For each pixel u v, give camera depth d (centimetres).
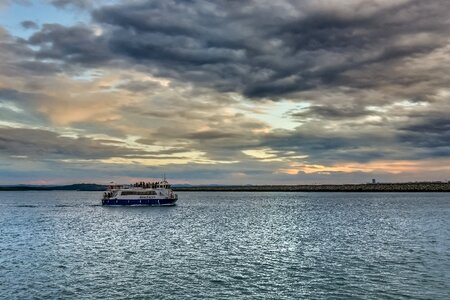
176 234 8519
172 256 5841
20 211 16312
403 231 8781
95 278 4522
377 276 4569
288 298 3809
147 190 17188
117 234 8519
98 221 11631
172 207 18338
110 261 5456
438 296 3825
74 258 5672
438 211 15238
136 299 3791
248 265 5197
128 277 4566
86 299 3784
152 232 8894
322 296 3862
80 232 8881
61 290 4053
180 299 3791
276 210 16712
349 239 7575
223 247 6681
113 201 16912
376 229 9231
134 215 13900
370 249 6375
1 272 4788
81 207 19162
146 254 6009
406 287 4125
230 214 14412
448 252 6034
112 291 4031
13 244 7019
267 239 7669
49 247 6681
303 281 4381
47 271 4844
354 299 3769
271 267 5072
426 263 5222
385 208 17425
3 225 10456
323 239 7606
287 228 9619
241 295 3903
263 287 4162
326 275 4641
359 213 14450
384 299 3759
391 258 5588
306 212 15262
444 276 4544
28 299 3778
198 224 10731
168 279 4481
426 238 7612
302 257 5738
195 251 6284
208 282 4359
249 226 10150
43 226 10200
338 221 11362
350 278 4497
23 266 5122
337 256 5791
